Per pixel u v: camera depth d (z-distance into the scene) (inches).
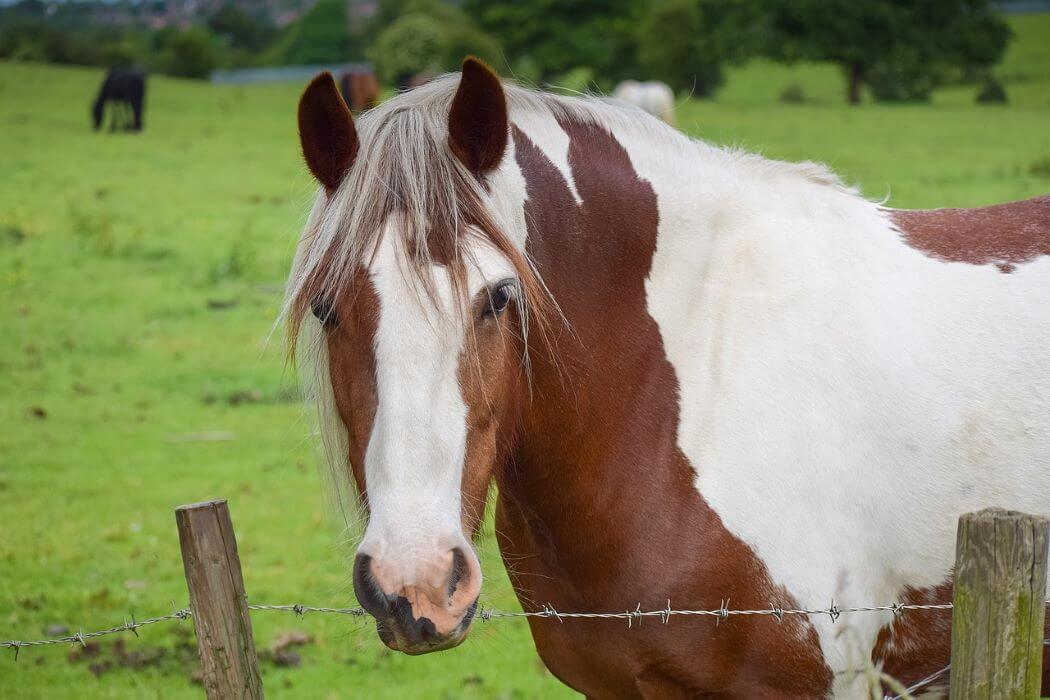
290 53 4119.1
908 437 101.7
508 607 217.6
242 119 1397.6
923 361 102.9
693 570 100.6
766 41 1907.0
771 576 99.9
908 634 105.4
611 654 105.7
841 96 1994.3
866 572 101.9
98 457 304.5
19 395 357.4
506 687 183.5
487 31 2086.6
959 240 110.7
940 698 109.4
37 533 251.3
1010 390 102.3
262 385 370.3
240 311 468.4
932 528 102.1
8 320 448.8
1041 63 2266.2
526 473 105.0
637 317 105.2
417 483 81.7
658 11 2063.2
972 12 1927.9
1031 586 73.7
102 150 1012.5
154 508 268.1
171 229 639.1
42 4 7022.6
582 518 103.8
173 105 1569.9
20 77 1772.9
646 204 106.7
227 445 315.9
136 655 194.4
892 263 107.6
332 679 187.3
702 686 103.5
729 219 107.6
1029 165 815.1
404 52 1758.1
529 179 102.0
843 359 102.1
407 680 187.6
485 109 91.6
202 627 88.0
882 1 1865.2
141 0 7258.9
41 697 178.4
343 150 93.5
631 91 1174.3
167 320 454.0
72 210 653.3
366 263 85.6
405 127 91.1
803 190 111.7
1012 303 105.6
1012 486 101.6
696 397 103.4
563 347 101.3
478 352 86.3
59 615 210.7
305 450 309.3
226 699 88.9
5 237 603.8
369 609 81.4
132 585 223.9
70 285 507.8
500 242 89.0
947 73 1947.6
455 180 89.4
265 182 825.5
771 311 103.8
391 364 83.0
